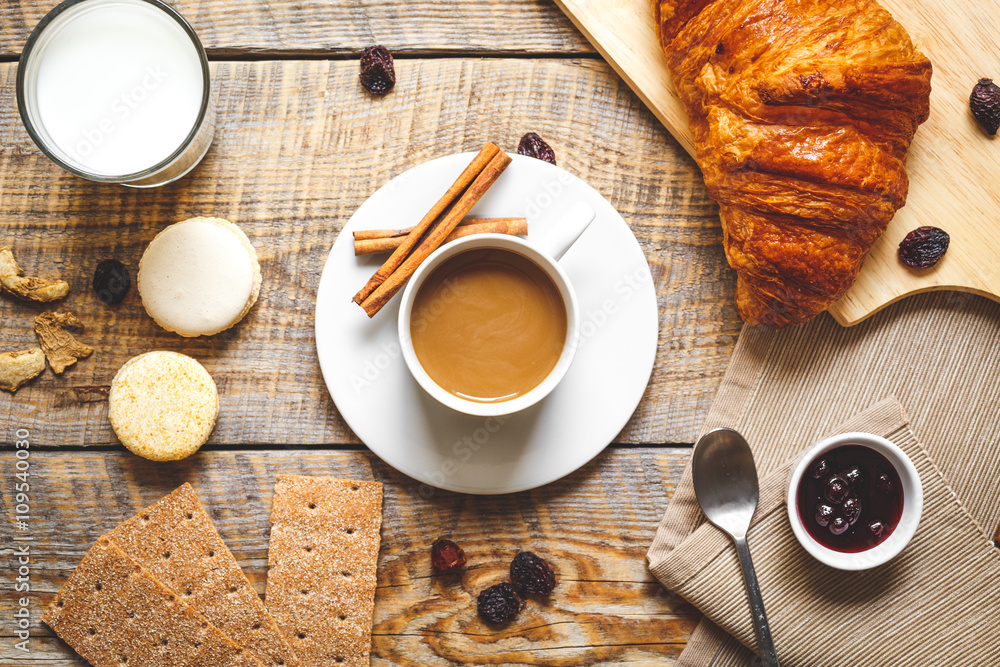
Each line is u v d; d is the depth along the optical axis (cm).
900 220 57
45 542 58
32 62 54
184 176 58
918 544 57
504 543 58
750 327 58
